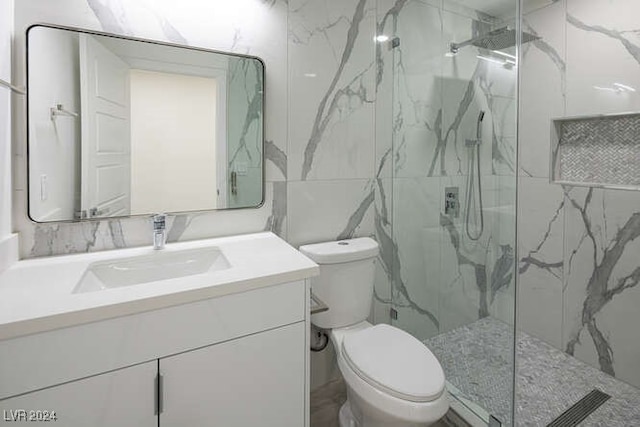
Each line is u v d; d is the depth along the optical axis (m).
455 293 1.75
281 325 1.13
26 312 0.80
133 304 0.88
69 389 0.83
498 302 1.54
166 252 1.33
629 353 1.80
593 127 1.93
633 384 1.80
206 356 1.00
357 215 1.94
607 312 1.88
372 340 1.47
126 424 0.90
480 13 1.58
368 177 1.97
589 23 1.88
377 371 1.26
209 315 1.00
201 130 1.48
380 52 1.95
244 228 1.62
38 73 1.19
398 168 2.03
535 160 2.20
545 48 2.10
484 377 1.59
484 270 1.60
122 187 1.35
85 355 0.84
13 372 0.78
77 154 1.26
